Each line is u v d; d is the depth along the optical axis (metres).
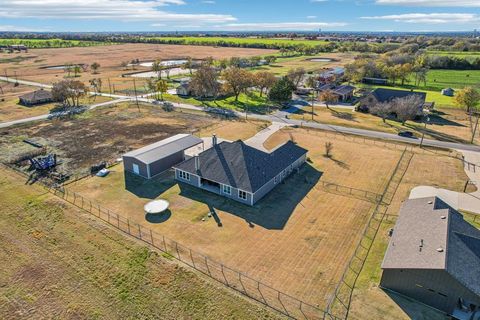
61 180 47.56
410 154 58.12
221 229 36.88
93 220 38.22
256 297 27.83
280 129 72.44
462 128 72.62
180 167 47.19
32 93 92.94
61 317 25.98
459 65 160.88
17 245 33.88
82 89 93.62
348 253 33.25
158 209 39.28
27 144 61.78
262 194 43.69
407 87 123.12
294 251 33.47
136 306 26.95
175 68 174.00
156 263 31.56
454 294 25.44
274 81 102.38
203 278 29.78
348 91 101.75
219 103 95.50
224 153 46.62
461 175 49.91
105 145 61.66
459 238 28.69
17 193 43.97
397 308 26.75
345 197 43.97
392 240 31.70
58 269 30.73
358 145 62.62
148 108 88.81
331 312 26.41
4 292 28.25
